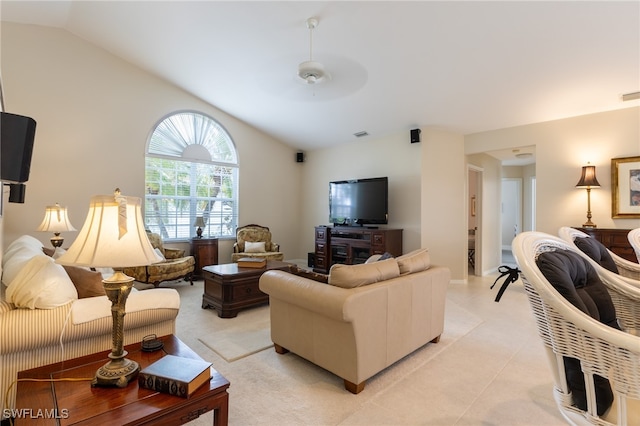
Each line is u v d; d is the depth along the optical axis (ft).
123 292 4.30
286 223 22.56
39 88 13.70
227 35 12.22
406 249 17.17
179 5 11.22
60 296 5.51
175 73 16.05
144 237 4.38
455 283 16.76
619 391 3.03
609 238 11.88
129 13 12.29
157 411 3.65
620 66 10.50
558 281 3.50
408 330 7.87
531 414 5.89
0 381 5.08
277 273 8.21
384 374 7.35
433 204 16.69
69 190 14.37
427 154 16.63
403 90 13.76
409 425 5.59
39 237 13.69
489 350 8.63
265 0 10.12
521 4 8.84
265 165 21.31
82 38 14.66
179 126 17.83
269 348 8.73
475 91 13.08
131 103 16.03
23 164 4.06
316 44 11.63
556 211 14.12
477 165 18.60
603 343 3.11
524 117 14.48
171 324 6.97
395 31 10.46
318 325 7.21
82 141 14.70
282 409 6.03
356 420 5.72
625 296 5.02
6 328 5.05
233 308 11.23
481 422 5.68
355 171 19.88
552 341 3.50
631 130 12.48
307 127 19.16
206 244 17.40
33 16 12.90
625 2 8.27
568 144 13.88
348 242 17.76
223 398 4.18
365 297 6.61
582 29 9.28
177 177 17.84
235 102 17.78
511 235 30.22
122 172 15.76
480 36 10.16
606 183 12.95
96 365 4.70
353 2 9.58
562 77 11.43
